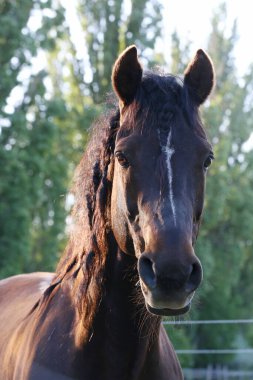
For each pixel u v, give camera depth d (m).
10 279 4.95
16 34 19.11
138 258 3.00
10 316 4.17
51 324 3.52
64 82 25.25
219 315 25.81
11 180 18.44
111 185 3.32
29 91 20.25
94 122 3.56
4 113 18.97
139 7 24.97
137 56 3.18
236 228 28.39
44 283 4.50
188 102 3.07
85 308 3.35
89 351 3.36
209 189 25.27
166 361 3.59
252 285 30.30
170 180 2.92
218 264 27.06
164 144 2.96
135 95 3.13
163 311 2.79
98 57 25.08
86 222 3.42
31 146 19.61
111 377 3.37
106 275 3.35
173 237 2.79
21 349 3.63
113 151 3.30
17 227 18.12
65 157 22.03
